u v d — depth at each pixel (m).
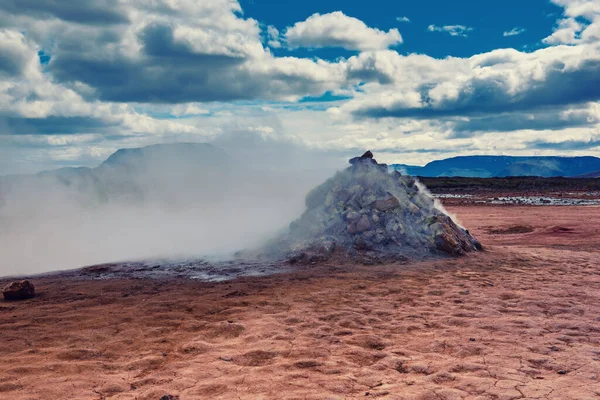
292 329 6.64
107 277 10.41
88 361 5.58
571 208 28.19
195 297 8.49
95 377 5.11
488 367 5.18
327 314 7.34
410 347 5.89
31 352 5.88
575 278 9.85
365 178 13.83
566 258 12.18
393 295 8.50
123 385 4.89
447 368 5.17
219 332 6.58
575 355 5.50
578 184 61.03
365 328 6.69
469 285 9.20
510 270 10.66
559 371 5.02
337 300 8.17
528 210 27.77
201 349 5.91
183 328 6.79
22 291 8.58
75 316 7.36
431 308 7.65
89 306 8.00
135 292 8.97
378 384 4.81
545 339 6.09
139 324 6.96
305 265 11.11
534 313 7.30
